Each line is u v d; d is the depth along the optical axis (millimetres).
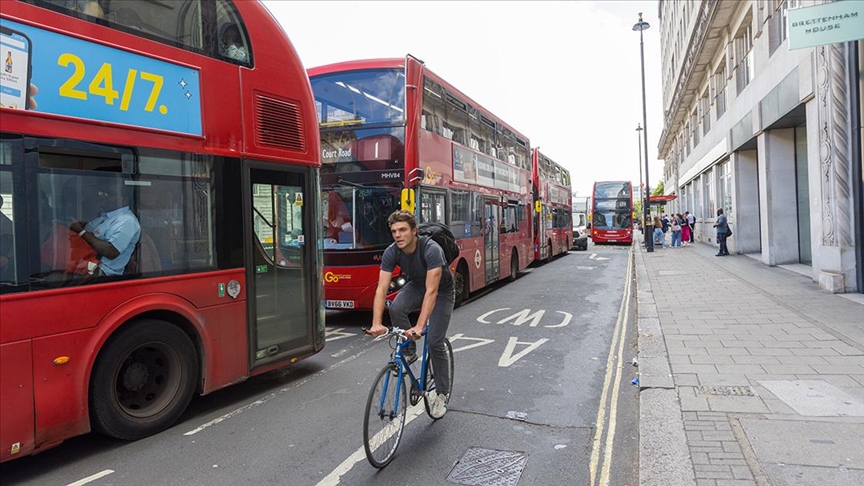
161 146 4703
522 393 5637
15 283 3750
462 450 4242
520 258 16828
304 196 6301
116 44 4383
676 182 49469
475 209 12328
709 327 7824
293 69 6219
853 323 7605
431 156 9797
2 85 3691
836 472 3379
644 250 28016
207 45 5188
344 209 9266
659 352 6504
